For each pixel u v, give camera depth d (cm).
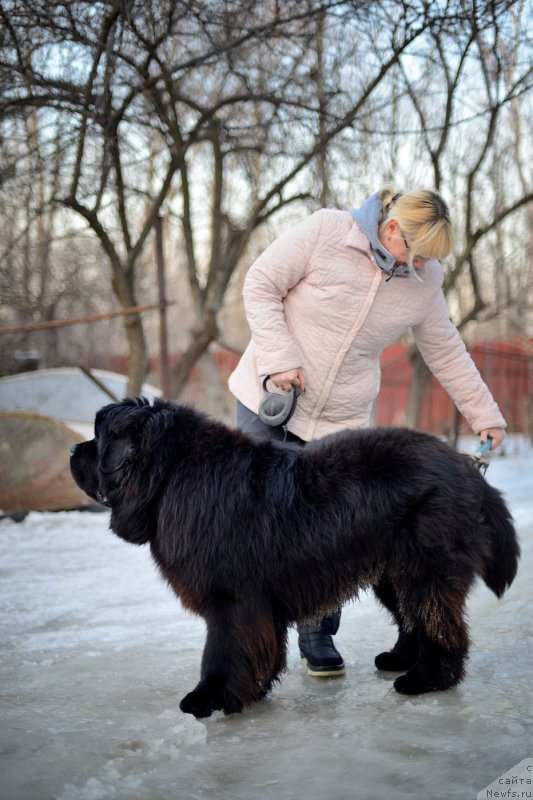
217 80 916
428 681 309
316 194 991
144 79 742
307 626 316
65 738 266
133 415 299
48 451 738
